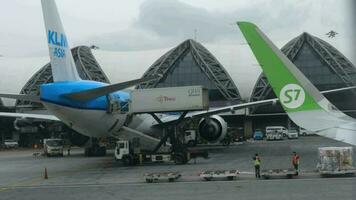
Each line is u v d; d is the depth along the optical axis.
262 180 22.97
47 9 31.06
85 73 90.75
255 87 88.12
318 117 17.30
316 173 24.86
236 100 88.62
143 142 36.81
